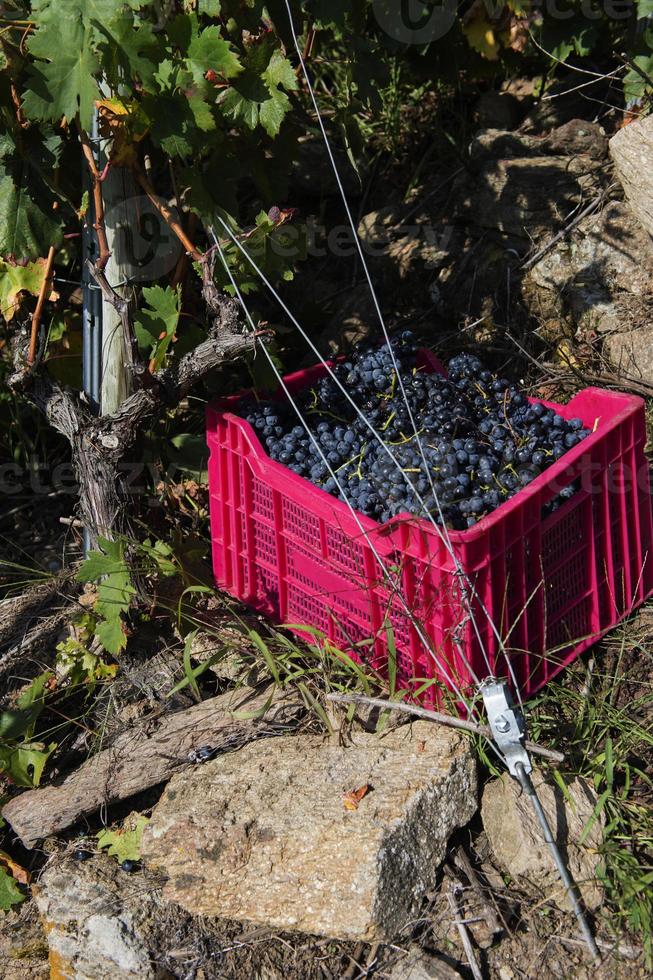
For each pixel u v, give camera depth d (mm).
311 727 2387
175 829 2258
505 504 2270
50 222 2525
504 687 2227
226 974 2184
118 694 2523
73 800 2373
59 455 2992
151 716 2479
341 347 3057
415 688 2359
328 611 2475
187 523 2795
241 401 2604
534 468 2361
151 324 2580
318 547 2439
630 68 2965
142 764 2391
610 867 2188
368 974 2162
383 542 2299
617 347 2887
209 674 2539
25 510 2930
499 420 2514
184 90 2406
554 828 2217
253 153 2637
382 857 2160
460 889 2209
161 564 2574
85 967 2211
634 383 2818
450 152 3250
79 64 2328
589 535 2432
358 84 2742
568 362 2887
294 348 3080
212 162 2586
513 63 3105
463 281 3064
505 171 3051
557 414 2547
